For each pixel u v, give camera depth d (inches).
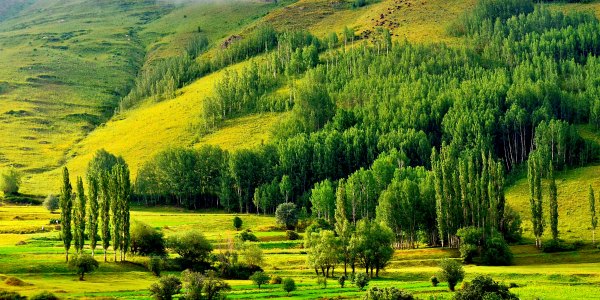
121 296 4350.4
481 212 6860.2
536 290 4510.3
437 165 7726.4
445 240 7327.8
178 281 4399.6
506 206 7283.5
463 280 5034.5
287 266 6225.4
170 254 6333.7
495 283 4165.8
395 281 5383.9
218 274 5767.7
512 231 7086.6
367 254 5649.6
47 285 4576.8
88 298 4101.9
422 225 7460.6
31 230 7760.8
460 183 7180.1
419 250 6884.8
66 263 5462.6
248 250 5989.2
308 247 6230.3
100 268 5521.7
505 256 6146.7
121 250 5940.0
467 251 6259.8
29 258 5639.8
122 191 5989.2
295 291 4739.2
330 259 5664.4
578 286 4731.8
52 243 6756.9
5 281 4488.2
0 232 7637.8
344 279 5073.8
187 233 6008.9
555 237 6712.6
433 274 5634.8
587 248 6540.4
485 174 7047.2
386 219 7347.4
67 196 5777.6
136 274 5418.3
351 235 5876.0
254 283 5187.0
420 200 7455.7
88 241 7017.7
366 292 4291.3
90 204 6018.7
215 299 4347.9
